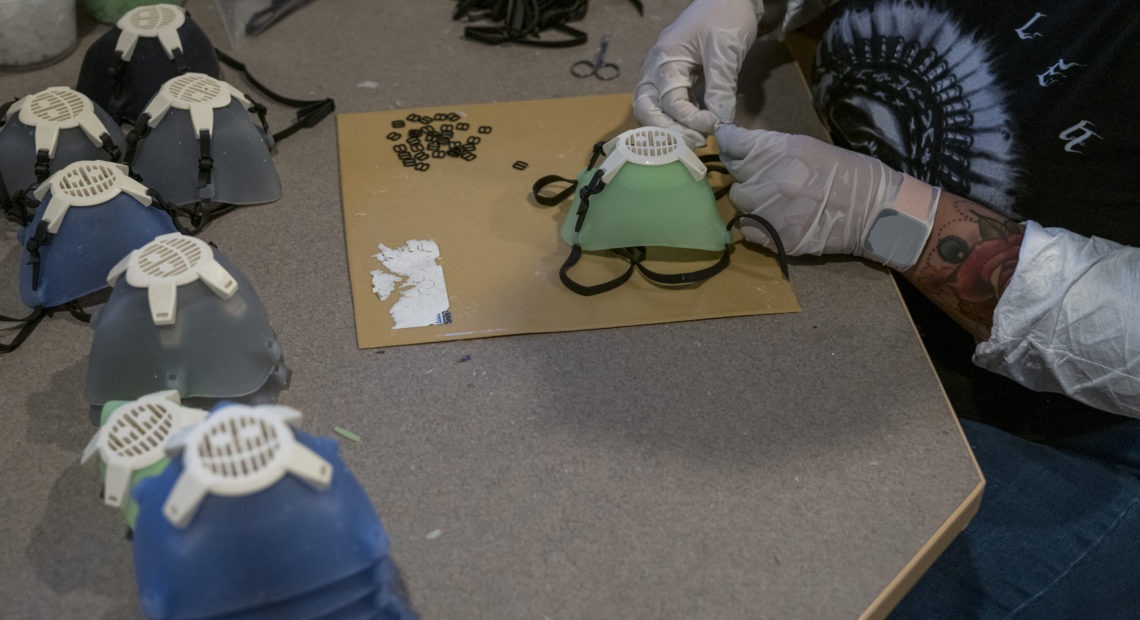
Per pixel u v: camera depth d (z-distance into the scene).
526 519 0.90
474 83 1.42
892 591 0.88
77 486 0.91
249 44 1.47
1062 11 1.13
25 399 0.98
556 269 1.13
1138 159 1.13
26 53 1.37
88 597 0.83
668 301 1.11
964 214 1.13
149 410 0.85
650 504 0.92
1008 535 1.19
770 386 1.04
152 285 0.90
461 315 1.08
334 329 1.06
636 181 1.08
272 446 0.71
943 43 1.23
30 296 1.04
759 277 1.15
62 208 1.00
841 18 1.36
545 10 1.54
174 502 0.69
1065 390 1.11
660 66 1.27
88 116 1.11
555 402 1.00
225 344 0.94
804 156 1.13
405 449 0.95
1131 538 1.19
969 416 1.34
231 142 1.16
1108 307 1.06
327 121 1.34
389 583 0.77
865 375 1.06
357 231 1.16
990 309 1.12
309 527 0.71
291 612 0.73
